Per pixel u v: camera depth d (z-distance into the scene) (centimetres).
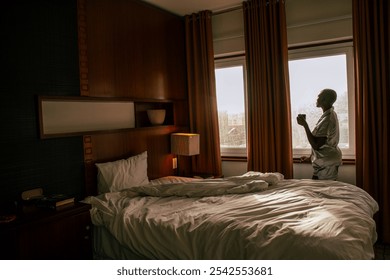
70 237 199
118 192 255
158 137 361
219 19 393
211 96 392
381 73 296
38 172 230
